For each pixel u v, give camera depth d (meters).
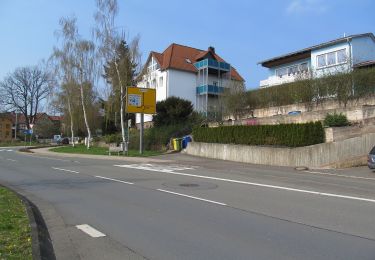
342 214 9.41
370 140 23.83
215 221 8.70
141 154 34.66
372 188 14.20
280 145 25.84
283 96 34.47
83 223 8.59
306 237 7.33
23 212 9.00
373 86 27.06
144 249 6.64
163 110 44.12
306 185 14.88
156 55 58.06
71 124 53.22
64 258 6.24
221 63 56.72
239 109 38.38
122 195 12.36
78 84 47.09
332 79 28.92
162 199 11.58
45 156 35.41
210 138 32.19
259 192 12.95
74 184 15.09
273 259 6.05
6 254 5.81
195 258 6.14
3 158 32.12
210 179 16.66
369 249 6.54
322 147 22.98
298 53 48.03
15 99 82.44
